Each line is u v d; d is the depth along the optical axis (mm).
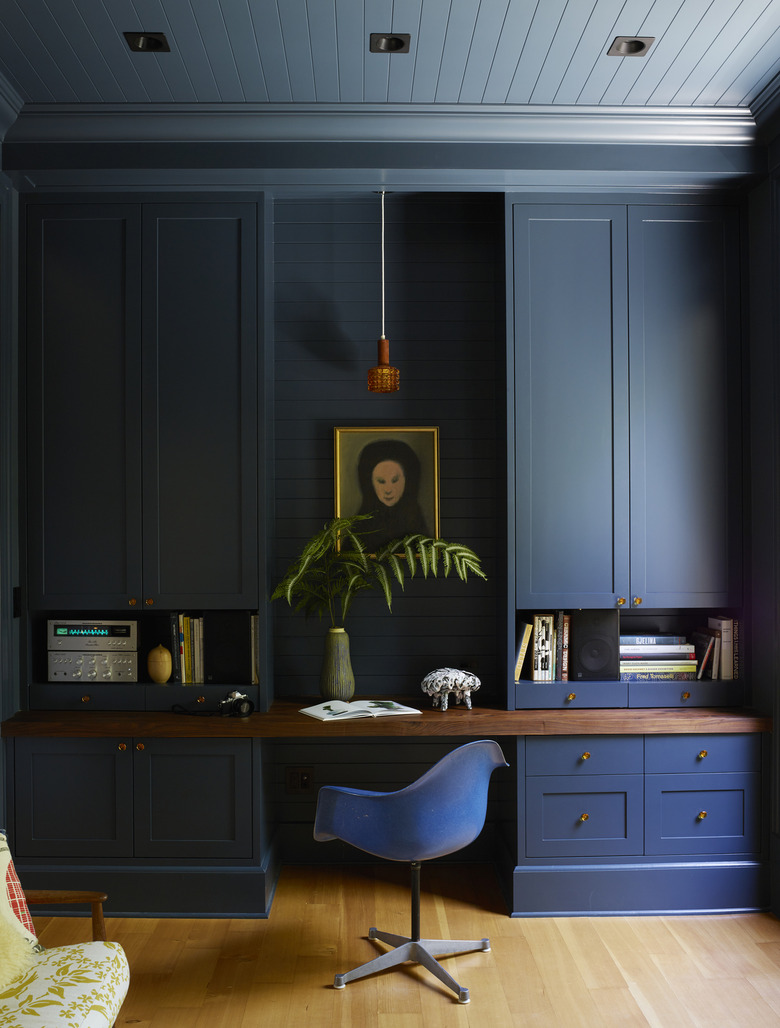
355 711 2965
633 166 2943
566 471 3047
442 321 3395
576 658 3051
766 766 2957
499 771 3277
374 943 2682
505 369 3055
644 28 2395
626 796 2936
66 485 3031
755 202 3049
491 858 3365
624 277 3062
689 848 2943
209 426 3020
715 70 2629
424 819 2346
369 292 3383
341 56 2541
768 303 2938
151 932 2760
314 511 3369
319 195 3256
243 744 2889
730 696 3082
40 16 2328
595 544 3049
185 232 3035
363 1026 2229
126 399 3020
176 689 3020
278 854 3295
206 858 2895
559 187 3051
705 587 3072
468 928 2799
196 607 3016
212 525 3018
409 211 3391
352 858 3361
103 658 3045
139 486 3016
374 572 3072
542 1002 2346
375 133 2895
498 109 2848
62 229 3033
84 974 1859
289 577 3004
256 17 2338
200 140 2904
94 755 2908
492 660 3367
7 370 2957
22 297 3033
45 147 2898
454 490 3385
